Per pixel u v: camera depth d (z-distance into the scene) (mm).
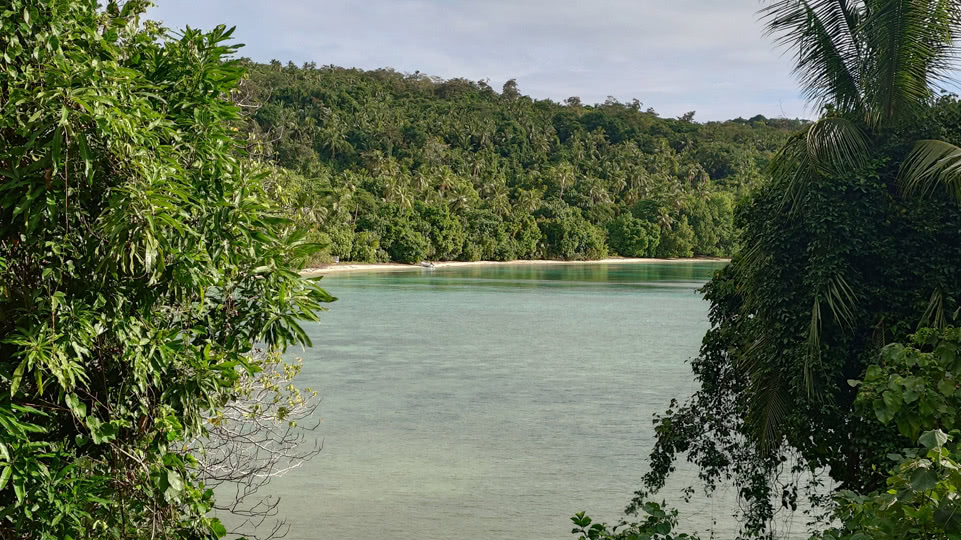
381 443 21516
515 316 59969
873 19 9992
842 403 10297
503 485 17922
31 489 4941
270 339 6086
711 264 147500
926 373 4734
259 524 13664
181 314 6070
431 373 33781
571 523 15461
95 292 5160
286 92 170125
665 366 36750
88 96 4500
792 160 10375
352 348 41344
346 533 14578
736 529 15297
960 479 3348
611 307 68250
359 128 164125
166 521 5969
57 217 4902
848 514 4488
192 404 5824
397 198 122000
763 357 10414
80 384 5672
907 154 10188
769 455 11570
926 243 9852
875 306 10102
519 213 137500
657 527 5535
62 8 4926
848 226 9680
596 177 163750
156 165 4922
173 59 5781
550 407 26938
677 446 12641
